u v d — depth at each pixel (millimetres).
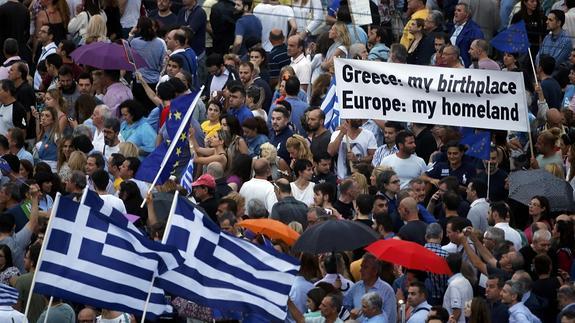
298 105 48438
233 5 55000
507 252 39625
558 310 39031
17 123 48750
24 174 45250
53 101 48438
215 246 35719
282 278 35875
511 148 47094
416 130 46375
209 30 55656
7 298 37656
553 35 52438
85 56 50125
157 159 42625
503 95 44906
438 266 38500
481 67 49031
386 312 38625
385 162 45188
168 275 35438
